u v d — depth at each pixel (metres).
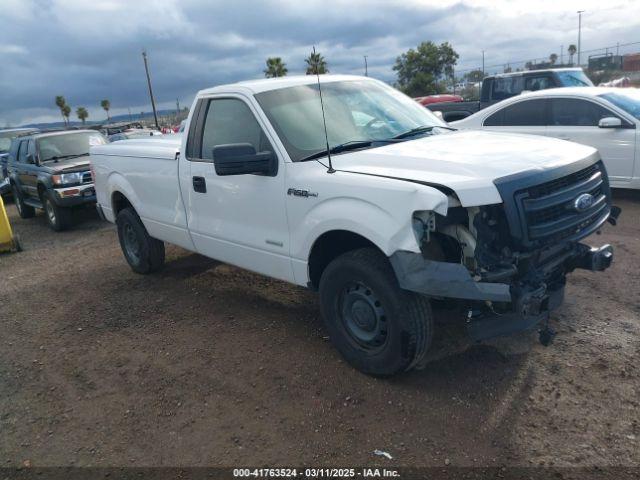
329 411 3.53
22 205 12.30
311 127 4.29
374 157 3.81
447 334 4.30
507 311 3.42
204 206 5.00
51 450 3.44
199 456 3.24
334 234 3.84
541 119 8.59
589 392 3.45
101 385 4.16
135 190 6.10
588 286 5.00
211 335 4.82
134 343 4.82
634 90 8.59
